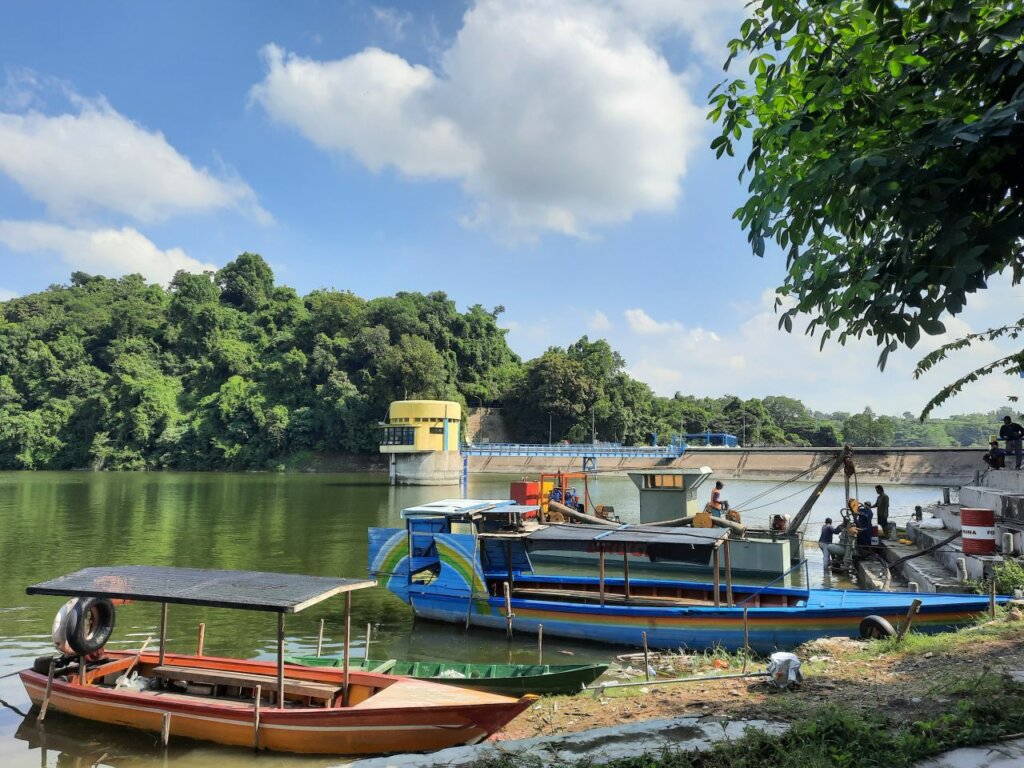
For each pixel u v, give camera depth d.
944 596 14.10
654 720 6.72
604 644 15.08
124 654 11.87
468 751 6.12
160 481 72.81
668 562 19.36
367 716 9.20
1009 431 20.38
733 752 5.55
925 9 5.28
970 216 4.64
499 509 17.47
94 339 117.12
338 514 41.38
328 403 94.81
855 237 6.05
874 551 23.06
